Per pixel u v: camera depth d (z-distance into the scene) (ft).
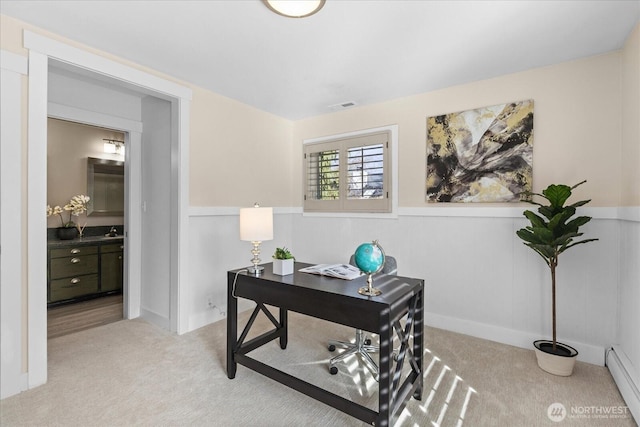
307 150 13.83
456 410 6.24
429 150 10.58
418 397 6.56
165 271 10.54
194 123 10.23
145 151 11.28
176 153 9.86
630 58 7.09
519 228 9.09
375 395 6.75
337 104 12.00
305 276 7.06
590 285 8.16
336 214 12.88
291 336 9.77
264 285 6.81
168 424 5.81
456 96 10.09
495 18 6.48
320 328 10.43
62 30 7.09
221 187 11.16
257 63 8.64
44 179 7.06
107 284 14.25
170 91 9.48
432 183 10.51
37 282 6.94
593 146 8.09
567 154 8.41
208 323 10.81
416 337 6.65
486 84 9.57
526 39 7.30
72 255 13.17
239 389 6.97
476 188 9.72
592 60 8.10
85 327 10.51
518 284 9.13
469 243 9.90
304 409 6.32
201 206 10.47
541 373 7.61
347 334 9.95
